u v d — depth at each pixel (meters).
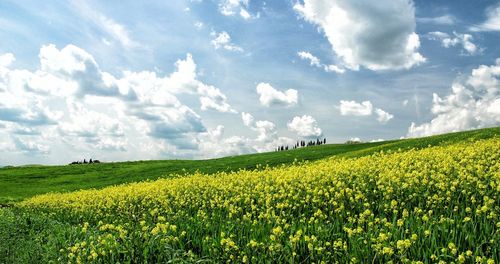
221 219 15.18
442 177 16.98
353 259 9.27
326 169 23.28
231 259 10.63
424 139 52.28
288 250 10.30
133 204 24.94
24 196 59.12
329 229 12.03
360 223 12.17
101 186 62.09
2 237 16.36
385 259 9.49
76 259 12.52
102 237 13.94
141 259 11.71
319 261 9.80
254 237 11.81
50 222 21.47
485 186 14.48
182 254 11.37
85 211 26.05
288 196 17.77
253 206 16.02
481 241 9.88
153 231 12.12
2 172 94.56
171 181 31.91
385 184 17.28
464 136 46.19
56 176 84.62
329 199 16.33
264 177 25.64
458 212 12.86
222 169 60.09
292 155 71.06
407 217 12.26
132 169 84.81
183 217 16.91
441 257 9.25
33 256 13.84
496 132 44.34
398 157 26.62
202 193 23.86
